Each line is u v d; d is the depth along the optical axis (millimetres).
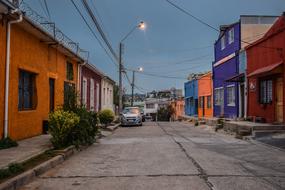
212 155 12742
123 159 11898
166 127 30328
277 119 20844
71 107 15227
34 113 16938
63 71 21891
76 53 22656
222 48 32969
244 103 26344
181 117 54219
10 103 14266
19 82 15664
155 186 7992
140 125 33156
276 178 8883
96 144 16594
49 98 19234
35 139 15664
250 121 23484
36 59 17156
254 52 24359
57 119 13336
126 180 8648
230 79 26781
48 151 12266
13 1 13648
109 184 8273
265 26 28891
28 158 10766
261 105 22938
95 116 16422
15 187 7922
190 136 20703
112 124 30500
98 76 35156
